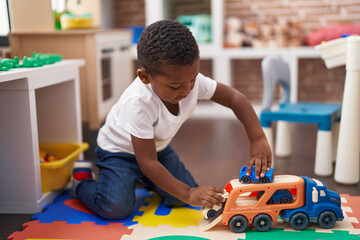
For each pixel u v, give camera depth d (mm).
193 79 1015
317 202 1086
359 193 1383
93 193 1269
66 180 1481
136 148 1142
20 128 1278
